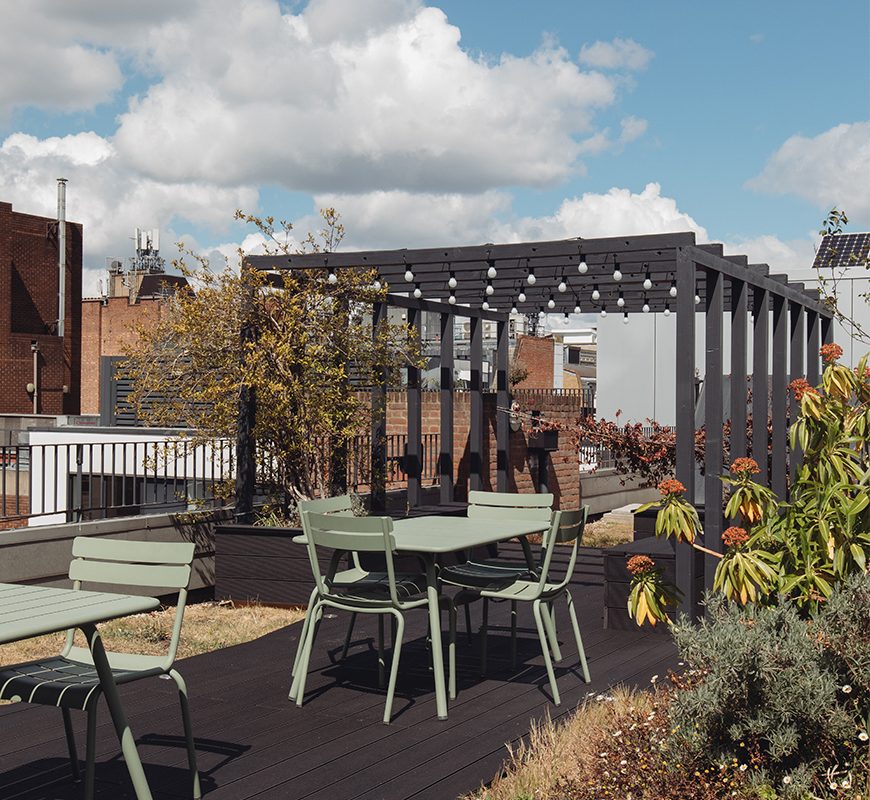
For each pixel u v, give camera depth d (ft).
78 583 15.05
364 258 31.65
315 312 31.68
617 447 38.91
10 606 12.54
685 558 23.99
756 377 30.71
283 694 19.16
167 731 16.85
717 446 24.40
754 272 29.53
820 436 18.38
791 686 13.38
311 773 14.89
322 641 23.80
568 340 237.86
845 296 49.21
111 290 178.60
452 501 40.65
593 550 38.01
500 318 44.11
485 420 44.57
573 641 23.94
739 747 13.88
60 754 15.62
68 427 46.11
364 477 35.12
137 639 25.02
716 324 25.07
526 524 22.02
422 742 16.35
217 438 32.50
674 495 19.15
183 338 30.91
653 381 59.62
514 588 20.08
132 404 31.81
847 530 16.93
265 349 30.45
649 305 41.29
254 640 23.97
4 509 26.76
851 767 13.21
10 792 14.08
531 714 17.93
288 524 30.91
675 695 15.20
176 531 30.81
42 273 139.13
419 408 37.91
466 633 24.89
